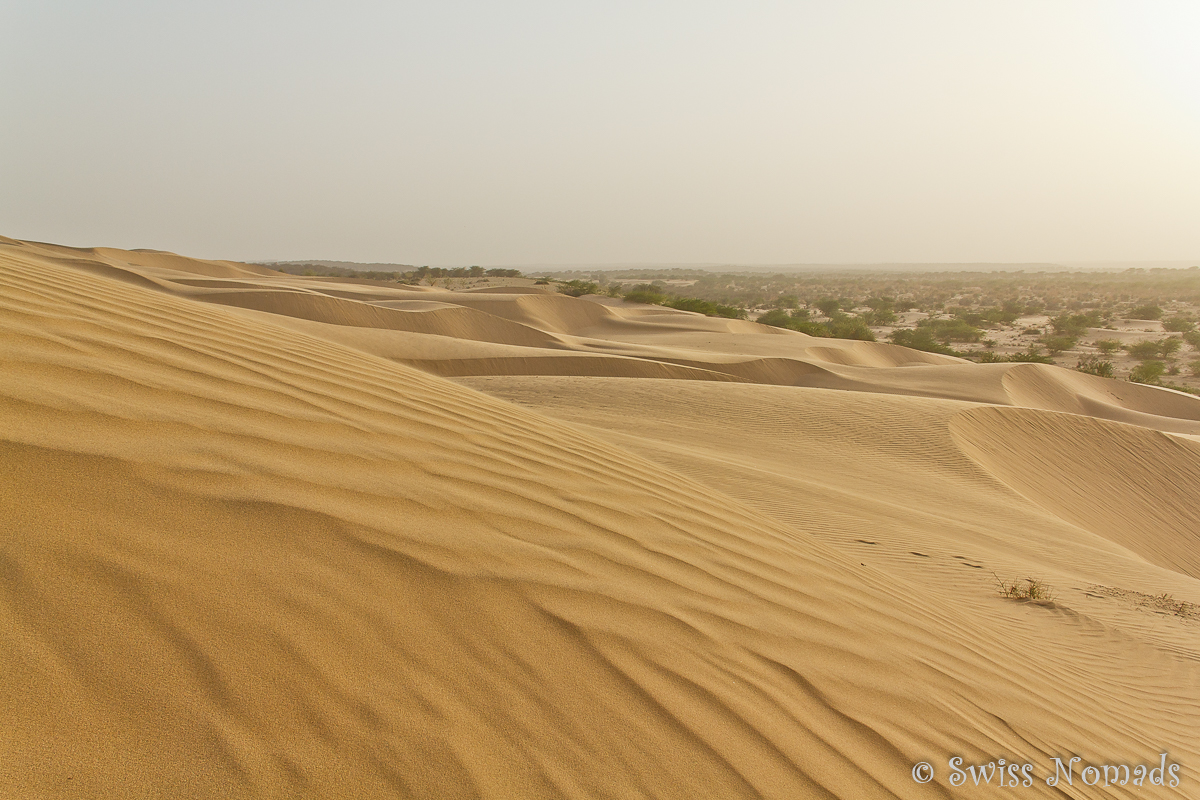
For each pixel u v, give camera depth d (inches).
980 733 109.0
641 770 69.9
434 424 151.5
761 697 90.8
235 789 51.3
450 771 60.4
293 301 1432.1
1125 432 813.2
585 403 685.9
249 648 63.8
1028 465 703.7
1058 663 208.8
